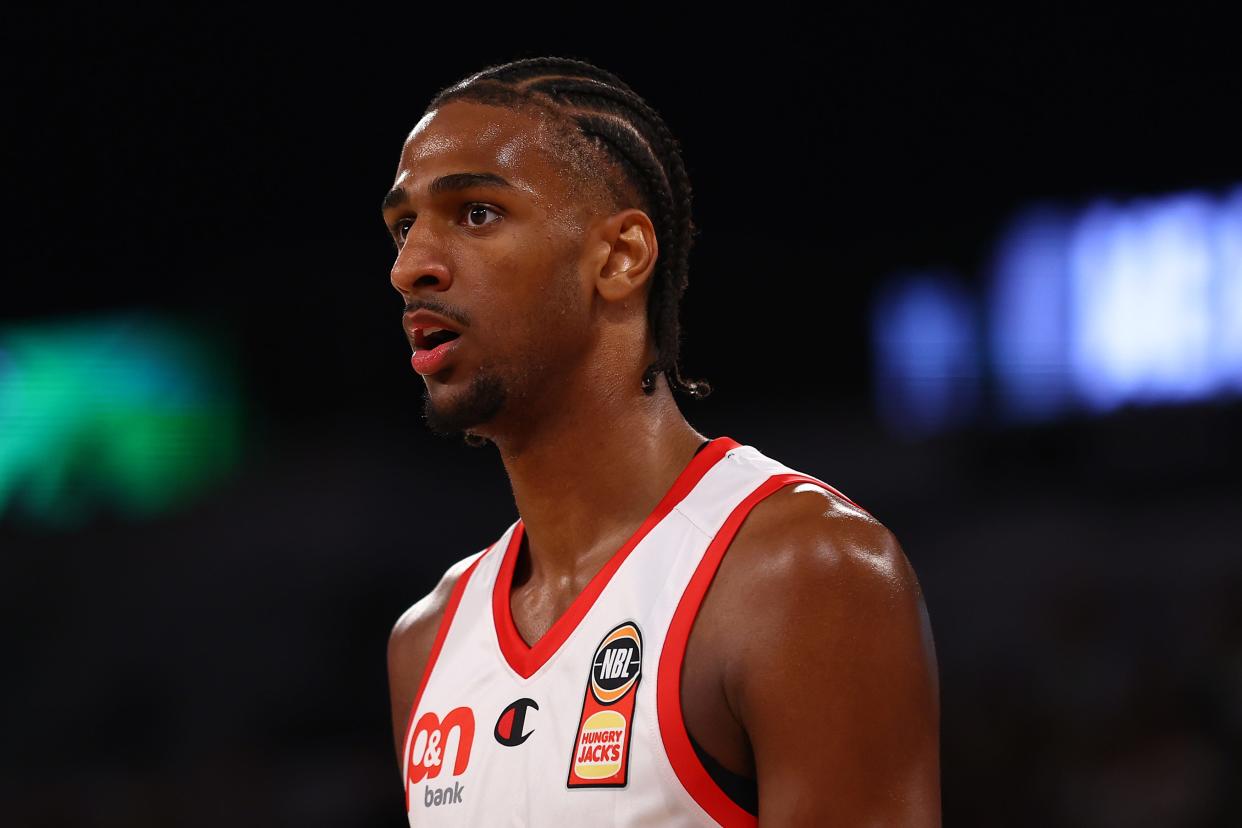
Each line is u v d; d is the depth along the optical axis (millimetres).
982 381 30375
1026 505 30000
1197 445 28594
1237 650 25578
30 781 31234
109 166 32062
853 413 32000
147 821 29406
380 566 33125
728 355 32531
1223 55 27922
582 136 6223
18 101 31297
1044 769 25125
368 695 32344
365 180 31859
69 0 30109
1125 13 28438
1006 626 29000
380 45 30438
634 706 5570
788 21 29953
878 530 5789
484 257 5992
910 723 5410
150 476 33312
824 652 5363
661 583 5828
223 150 31891
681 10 29750
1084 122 29141
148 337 33062
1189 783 23750
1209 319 28156
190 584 32938
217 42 30750
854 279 31797
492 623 6461
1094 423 29516
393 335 33219
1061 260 29469
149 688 32469
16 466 32969
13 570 32781
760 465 6199
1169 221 28422
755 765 5527
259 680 32438
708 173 31281
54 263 32625
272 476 33562
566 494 6309
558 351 6094
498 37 29844
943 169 30422
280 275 32938
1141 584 28266
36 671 32406
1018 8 29000
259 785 30297
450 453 34219
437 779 6168
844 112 30641
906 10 29578
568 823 5543
